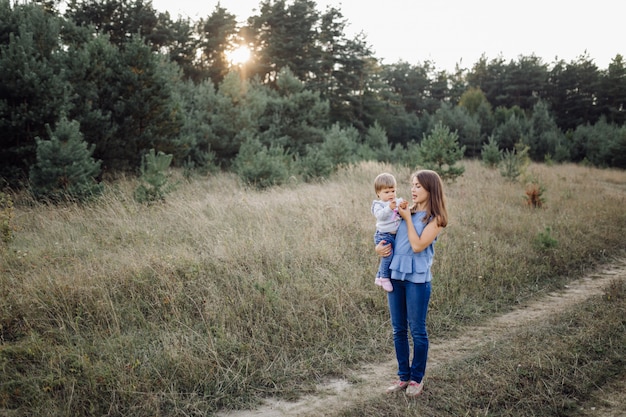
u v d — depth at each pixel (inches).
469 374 163.3
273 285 230.2
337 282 238.5
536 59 2431.1
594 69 2176.4
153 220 323.0
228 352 178.9
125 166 507.2
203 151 640.4
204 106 702.5
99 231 299.3
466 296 251.8
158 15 1368.1
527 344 186.2
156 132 521.7
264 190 467.8
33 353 166.2
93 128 466.3
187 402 150.9
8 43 439.8
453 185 623.2
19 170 404.5
